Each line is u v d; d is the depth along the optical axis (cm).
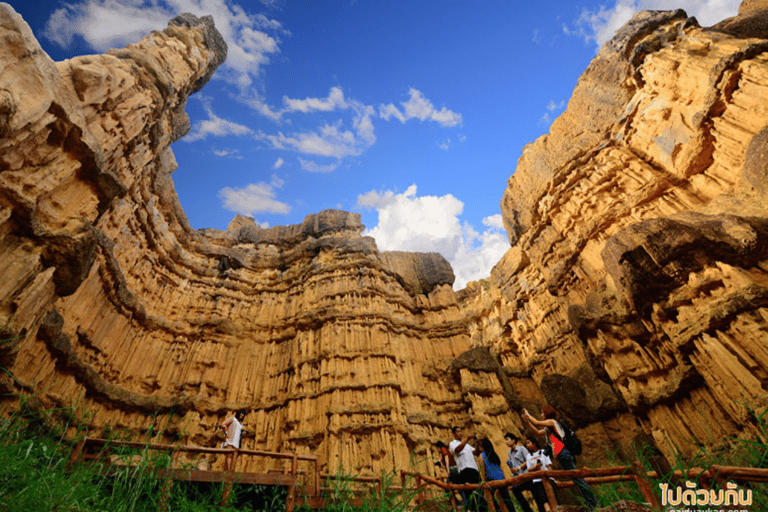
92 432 1841
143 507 652
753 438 1462
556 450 812
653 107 2641
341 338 3366
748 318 1557
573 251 2906
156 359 2908
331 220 4481
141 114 2200
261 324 3594
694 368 1823
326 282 3822
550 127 3522
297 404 3016
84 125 1620
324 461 2662
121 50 2195
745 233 1655
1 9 1235
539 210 3378
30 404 1467
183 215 3550
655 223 1914
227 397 3048
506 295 3769
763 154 1783
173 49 2784
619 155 2780
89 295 2277
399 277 4291
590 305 2420
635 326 2123
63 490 551
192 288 3450
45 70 1387
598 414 2589
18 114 1259
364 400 2994
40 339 1741
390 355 3353
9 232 1373
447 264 4612
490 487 744
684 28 2686
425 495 970
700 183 2258
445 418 3250
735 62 2042
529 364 3381
